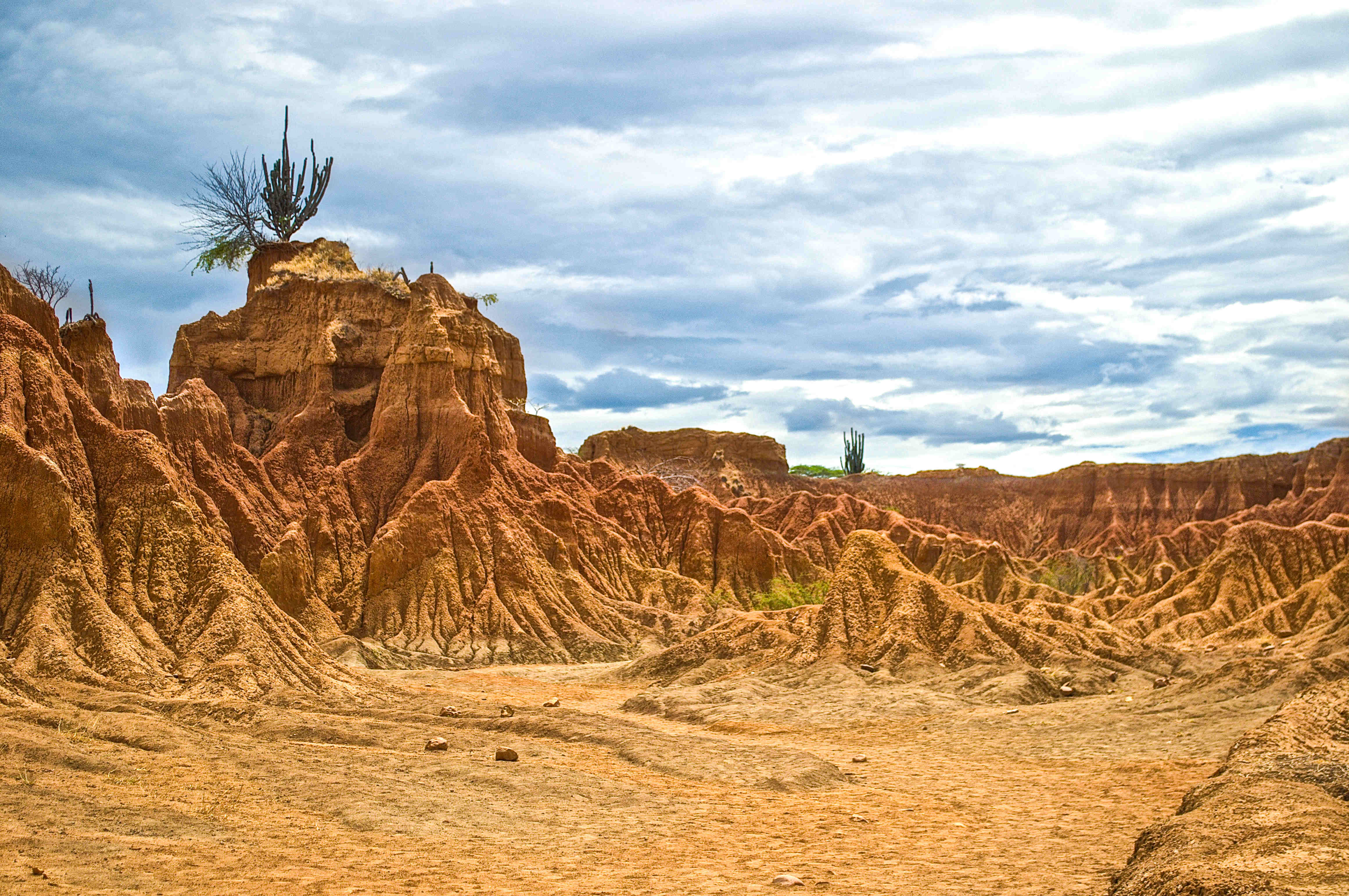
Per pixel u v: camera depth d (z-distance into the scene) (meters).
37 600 52.16
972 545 147.12
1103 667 75.31
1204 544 161.12
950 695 68.12
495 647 100.12
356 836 30.55
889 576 82.25
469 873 26.83
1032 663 75.25
